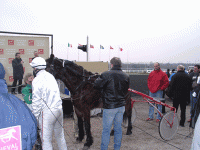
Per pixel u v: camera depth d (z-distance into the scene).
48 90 2.07
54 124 2.21
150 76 5.06
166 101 8.32
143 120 5.18
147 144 3.45
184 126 4.62
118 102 2.61
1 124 1.23
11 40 5.19
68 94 5.43
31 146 1.41
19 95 4.79
